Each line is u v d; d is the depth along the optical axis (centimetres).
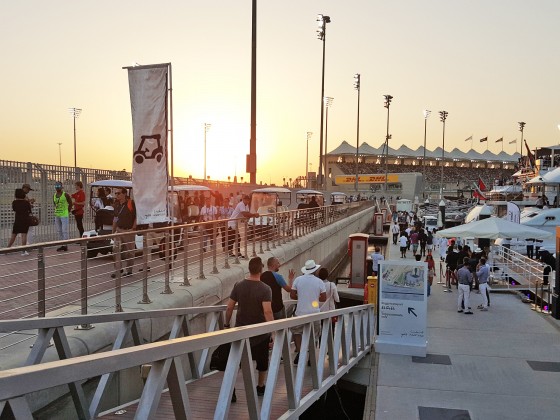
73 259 1238
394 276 1193
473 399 904
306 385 806
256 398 469
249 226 1686
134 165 972
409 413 839
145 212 967
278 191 2369
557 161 4416
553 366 1093
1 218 1398
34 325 466
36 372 213
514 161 16238
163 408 535
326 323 798
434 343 1279
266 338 646
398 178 10631
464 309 1627
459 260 2080
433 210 7688
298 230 2283
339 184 11675
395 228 4278
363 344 1142
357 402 1045
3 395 198
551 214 3038
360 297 2139
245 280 651
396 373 1047
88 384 574
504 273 2220
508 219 2645
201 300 963
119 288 716
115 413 530
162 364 308
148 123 966
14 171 1465
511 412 845
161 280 1002
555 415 833
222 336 387
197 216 1964
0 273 1010
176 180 3262
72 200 1609
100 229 1323
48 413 504
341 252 3800
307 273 956
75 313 682
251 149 2648
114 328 647
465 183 14300
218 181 3866
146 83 966
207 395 641
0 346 543
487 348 1232
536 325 1470
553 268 2197
